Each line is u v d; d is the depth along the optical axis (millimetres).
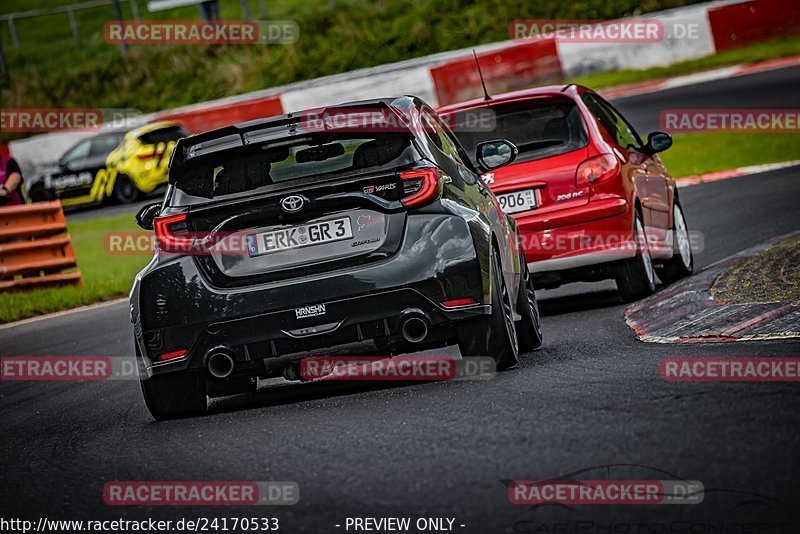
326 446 17438
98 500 16547
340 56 133250
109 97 138375
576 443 15383
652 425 15805
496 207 25000
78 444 21500
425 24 132125
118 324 42312
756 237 38656
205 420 21859
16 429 24672
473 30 129250
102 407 26094
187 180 21891
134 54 144750
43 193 95188
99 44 161750
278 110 108812
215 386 22641
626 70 106750
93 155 95688
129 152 94062
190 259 21422
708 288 27797
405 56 130625
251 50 140250
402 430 17703
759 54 102250
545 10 128375
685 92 90375
